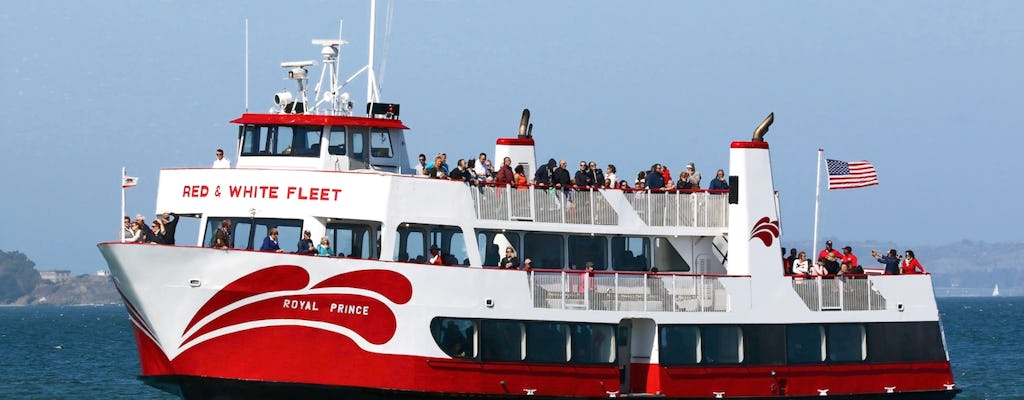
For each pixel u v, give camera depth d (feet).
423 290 565.12
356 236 578.25
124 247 547.49
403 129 628.28
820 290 642.22
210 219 578.66
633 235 622.54
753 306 626.64
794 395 630.33
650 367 609.01
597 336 597.11
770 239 633.61
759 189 634.02
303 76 617.62
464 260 581.53
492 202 589.73
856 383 644.27
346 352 559.38
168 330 556.10
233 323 554.87
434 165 594.24
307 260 553.64
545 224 600.39
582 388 590.96
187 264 549.13
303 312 556.10
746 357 622.54
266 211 572.51
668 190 631.97
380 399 563.89
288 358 557.33
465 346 571.28
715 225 638.53
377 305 560.61
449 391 568.00
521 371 579.48
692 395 610.65
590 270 598.34
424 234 579.07
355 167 612.29
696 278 618.44
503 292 579.07
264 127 612.70
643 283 609.42
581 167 626.23
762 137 637.71
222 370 557.33
